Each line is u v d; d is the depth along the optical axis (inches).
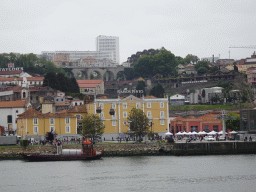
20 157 7687.0
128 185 5718.5
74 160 7362.2
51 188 5659.5
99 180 5989.2
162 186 5654.5
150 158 7519.7
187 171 6412.4
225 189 5506.9
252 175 6112.2
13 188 5703.7
